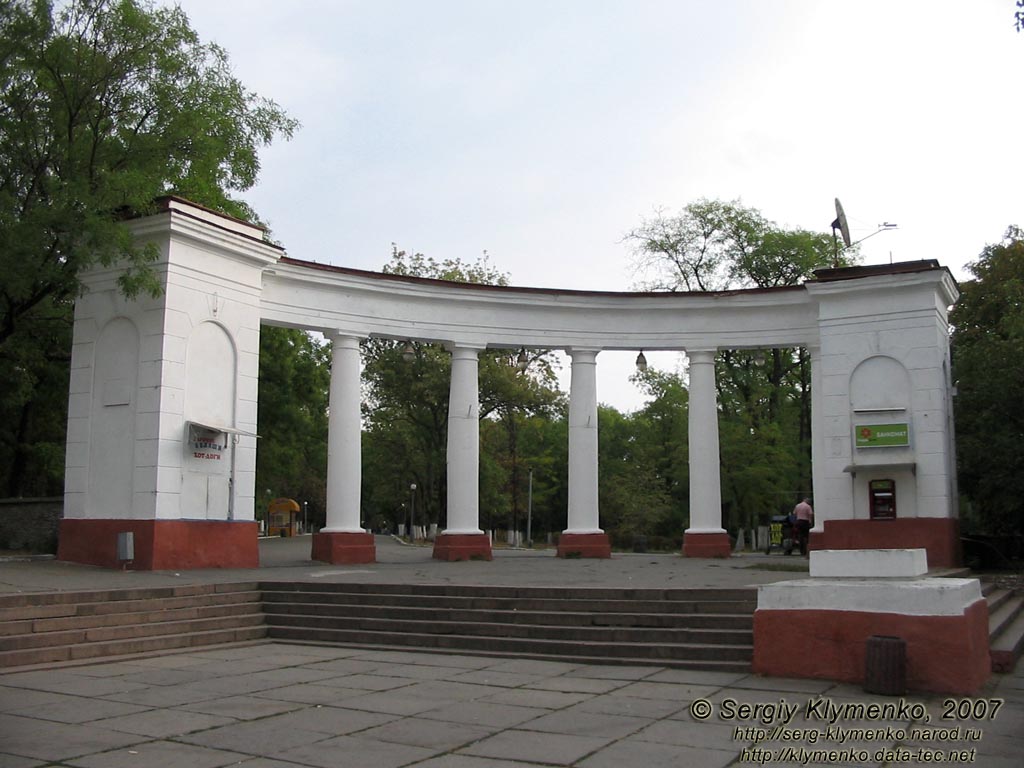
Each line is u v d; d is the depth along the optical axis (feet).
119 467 64.95
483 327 86.43
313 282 77.97
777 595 38.24
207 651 44.65
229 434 68.64
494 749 26.04
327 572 64.18
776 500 151.02
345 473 79.20
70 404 68.13
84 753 25.30
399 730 28.27
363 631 47.50
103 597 46.83
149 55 67.46
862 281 75.41
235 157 84.38
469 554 83.15
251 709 31.27
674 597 46.19
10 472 106.11
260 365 129.49
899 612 35.50
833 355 76.74
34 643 40.63
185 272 66.13
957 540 74.69
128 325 66.23
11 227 59.93
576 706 31.99
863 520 73.67
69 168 65.62
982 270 116.47
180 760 24.63
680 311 88.53
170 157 71.77
